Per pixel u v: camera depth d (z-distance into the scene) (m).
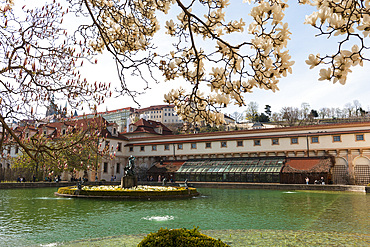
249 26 3.04
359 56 2.50
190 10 3.88
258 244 8.70
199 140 55.41
